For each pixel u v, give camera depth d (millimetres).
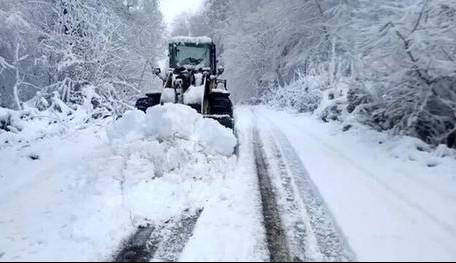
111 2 19078
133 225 4832
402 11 9047
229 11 39062
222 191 5938
